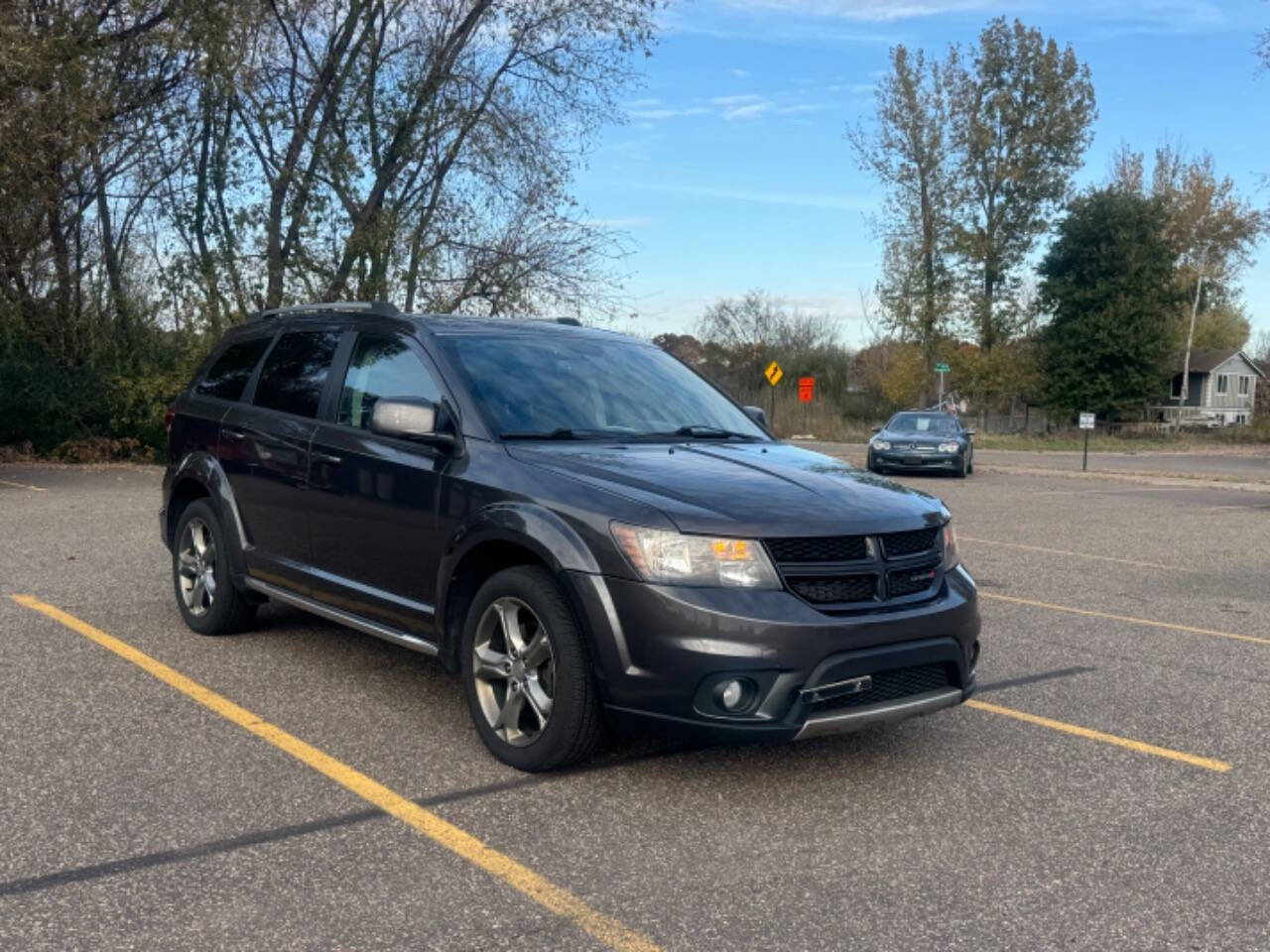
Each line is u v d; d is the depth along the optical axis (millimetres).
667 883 3566
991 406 60844
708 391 6094
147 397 19641
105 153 18609
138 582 8188
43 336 19953
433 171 20859
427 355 5324
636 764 4660
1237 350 76375
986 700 5805
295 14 19859
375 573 5246
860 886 3584
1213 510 16734
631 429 5266
